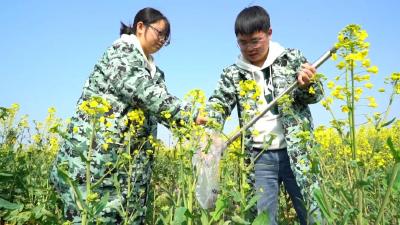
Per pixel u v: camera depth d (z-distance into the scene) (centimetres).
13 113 535
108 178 277
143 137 303
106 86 282
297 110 324
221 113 329
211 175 283
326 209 209
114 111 277
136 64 280
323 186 212
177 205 284
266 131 331
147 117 305
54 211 368
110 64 276
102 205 222
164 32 306
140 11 304
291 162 312
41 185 419
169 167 507
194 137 283
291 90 292
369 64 189
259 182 331
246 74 340
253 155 333
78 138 269
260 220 231
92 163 267
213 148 289
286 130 318
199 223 307
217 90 349
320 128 284
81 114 274
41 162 492
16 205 277
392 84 198
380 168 345
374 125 199
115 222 286
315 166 214
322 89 210
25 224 377
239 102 348
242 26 318
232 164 355
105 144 257
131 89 274
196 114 291
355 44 192
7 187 410
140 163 301
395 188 185
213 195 281
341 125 205
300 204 329
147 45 306
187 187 283
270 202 331
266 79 335
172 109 280
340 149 392
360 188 191
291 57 333
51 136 515
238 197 249
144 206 317
